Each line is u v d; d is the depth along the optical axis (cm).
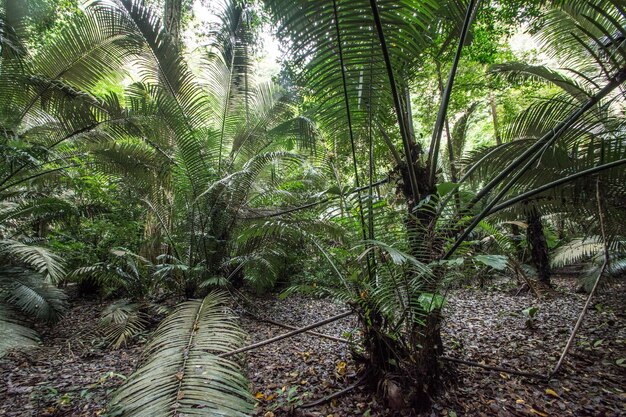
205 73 625
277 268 537
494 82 620
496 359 283
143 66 519
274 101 636
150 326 414
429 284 203
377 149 338
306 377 257
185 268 424
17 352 325
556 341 327
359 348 275
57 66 479
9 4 480
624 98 281
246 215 505
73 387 259
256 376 264
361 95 215
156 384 132
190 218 474
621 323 374
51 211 461
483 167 371
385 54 184
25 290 375
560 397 217
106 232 521
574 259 589
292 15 179
